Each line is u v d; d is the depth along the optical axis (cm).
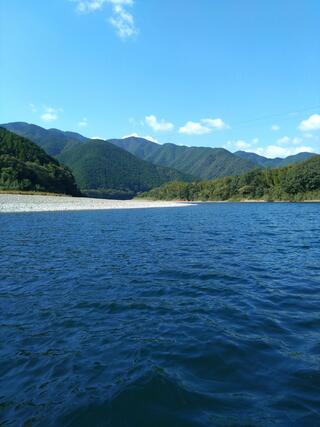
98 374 567
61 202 6962
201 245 2014
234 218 4281
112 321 812
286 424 430
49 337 723
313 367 577
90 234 2520
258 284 1144
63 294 1041
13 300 984
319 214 5069
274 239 2272
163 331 746
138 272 1332
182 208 7506
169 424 437
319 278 1219
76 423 445
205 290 1075
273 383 529
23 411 474
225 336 712
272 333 729
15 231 2675
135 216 4575
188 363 596
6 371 585
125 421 446
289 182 12069
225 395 498
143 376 554
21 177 9775
